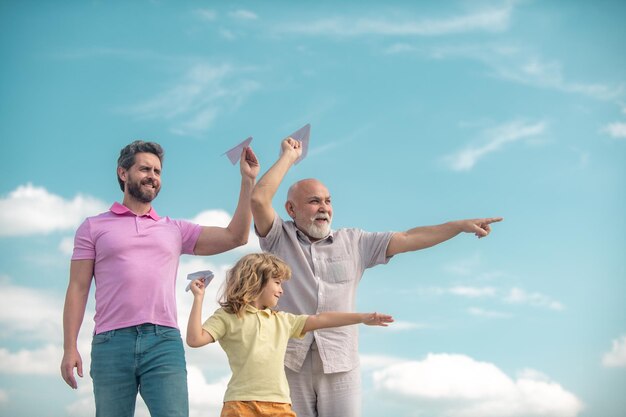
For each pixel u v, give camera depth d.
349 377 3.87
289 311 3.95
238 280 3.59
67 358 3.43
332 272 4.01
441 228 4.09
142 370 3.43
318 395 3.84
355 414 3.85
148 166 3.71
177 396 3.42
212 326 3.52
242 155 3.98
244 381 3.47
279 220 4.05
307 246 4.07
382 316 3.58
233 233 3.85
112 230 3.59
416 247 4.09
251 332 3.53
